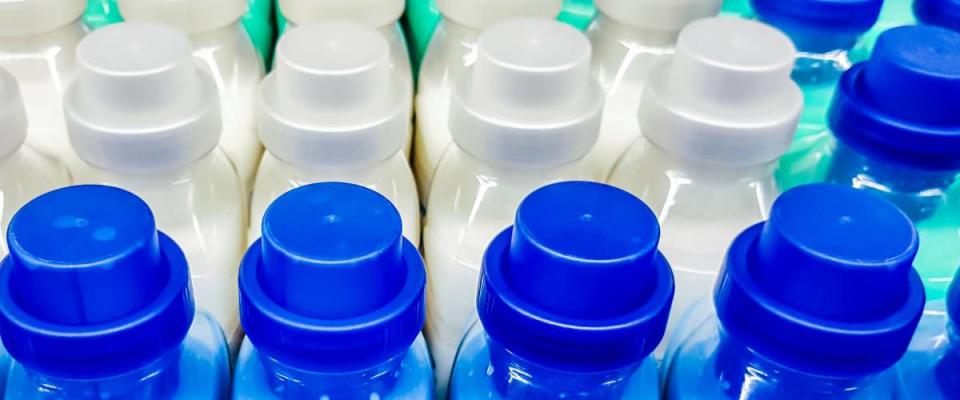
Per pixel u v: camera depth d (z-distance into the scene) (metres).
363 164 0.46
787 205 0.37
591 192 0.37
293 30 0.46
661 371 0.47
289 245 0.34
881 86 0.47
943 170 0.47
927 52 0.47
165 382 0.41
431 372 0.45
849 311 0.36
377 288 0.35
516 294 0.36
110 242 0.34
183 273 0.37
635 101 0.58
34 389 0.40
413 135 0.68
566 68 0.43
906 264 0.35
